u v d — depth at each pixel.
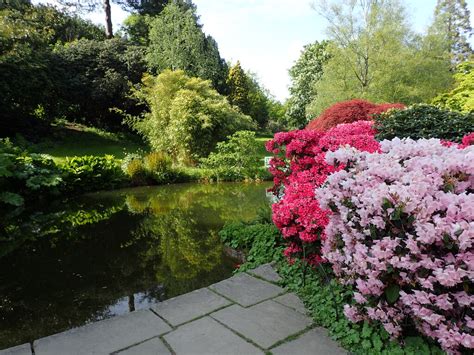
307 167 3.05
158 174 9.06
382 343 1.69
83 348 1.79
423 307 1.38
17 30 10.49
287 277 2.59
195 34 15.91
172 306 2.23
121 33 20.59
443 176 1.59
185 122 10.74
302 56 21.22
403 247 1.44
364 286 1.54
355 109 7.04
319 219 2.07
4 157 5.99
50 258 3.66
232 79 21.73
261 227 3.67
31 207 6.21
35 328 2.35
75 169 7.56
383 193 1.48
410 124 4.70
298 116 20.25
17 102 11.72
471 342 1.31
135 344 1.82
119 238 4.30
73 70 14.43
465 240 1.27
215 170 9.68
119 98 15.12
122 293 2.85
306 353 1.71
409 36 11.94
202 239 4.21
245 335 1.88
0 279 3.16
